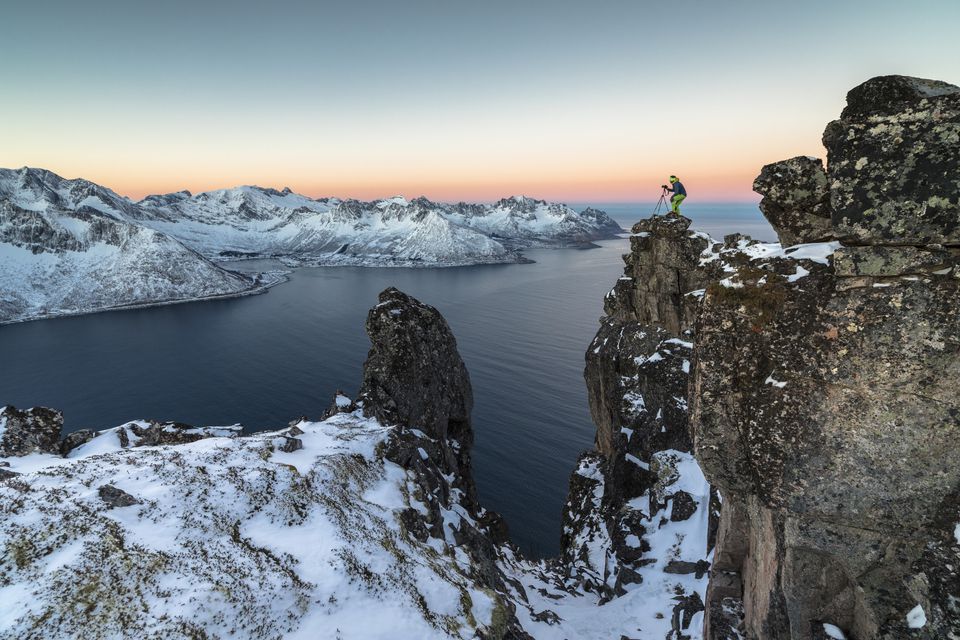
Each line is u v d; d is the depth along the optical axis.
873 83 11.29
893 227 9.30
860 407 10.09
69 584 16.27
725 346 11.75
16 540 18.19
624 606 24.91
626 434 39.22
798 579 11.35
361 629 16.94
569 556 39.19
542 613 24.11
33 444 31.59
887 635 9.94
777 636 12.39
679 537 28.72
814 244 11.78
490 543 33.88
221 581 17.48
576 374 161.50
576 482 46.91
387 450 34.50
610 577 29.58
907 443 9.74
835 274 10.37
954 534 9.37
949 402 9.41
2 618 14.91
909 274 9.50
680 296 37.22
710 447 12.17
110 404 158.88
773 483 11.09
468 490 44.53
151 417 148.12
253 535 21.45
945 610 8.90
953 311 9.15
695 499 30.20
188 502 22.50
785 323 10.98
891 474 9.91
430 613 18.81
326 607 17.64
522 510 89.81
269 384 172.88
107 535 19.00
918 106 8.88
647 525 30.83
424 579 21.08
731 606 15.24
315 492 25.80
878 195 9.35
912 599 9.91
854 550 10.46
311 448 32.25
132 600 16.03
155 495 22.56
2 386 178.75
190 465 26.30
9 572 16.80
